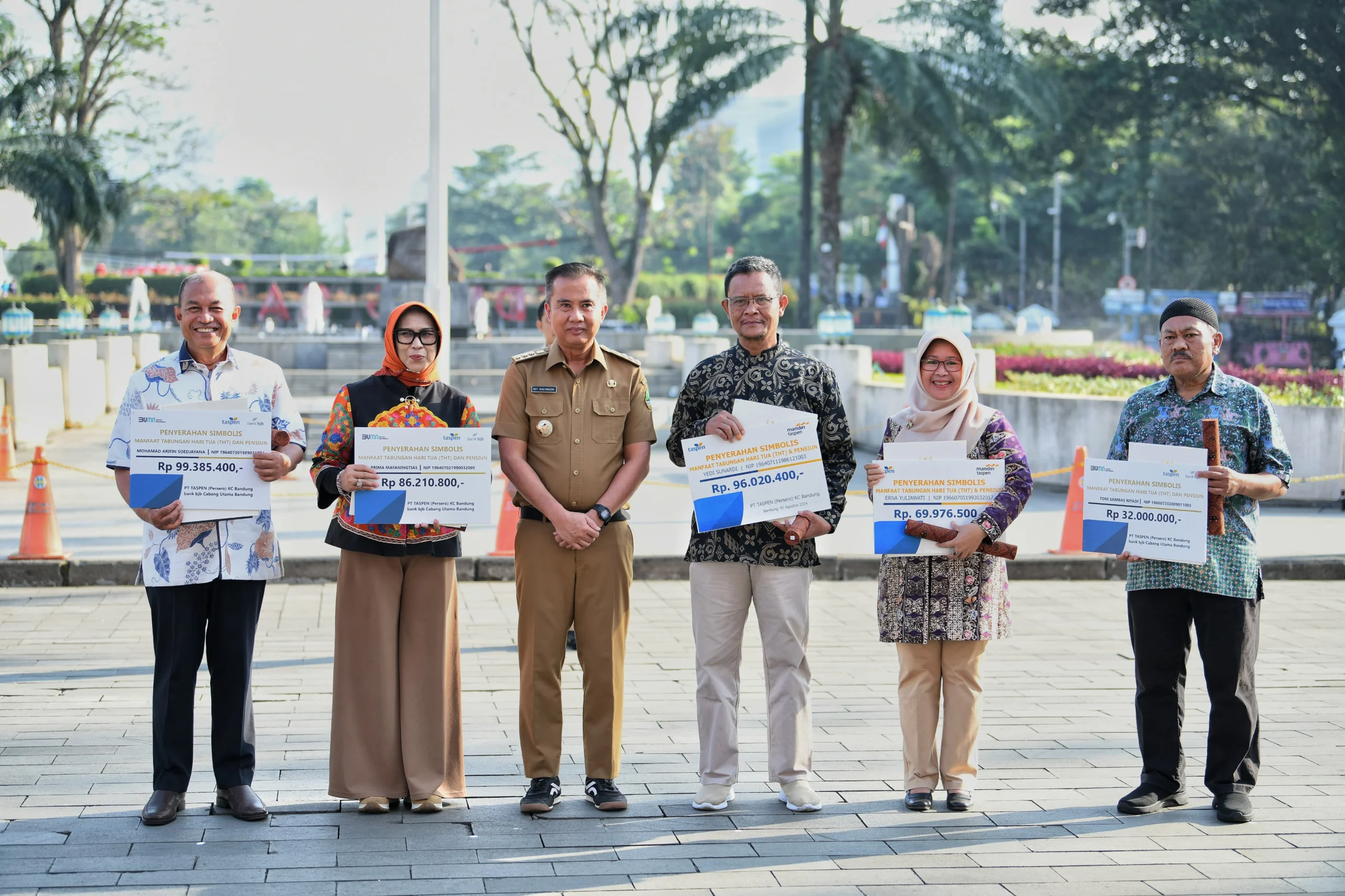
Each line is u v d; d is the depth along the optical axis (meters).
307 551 10.30
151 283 51.72
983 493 5.02
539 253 89.38
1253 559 5.08
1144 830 4.86
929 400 5.27
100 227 36.62
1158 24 36.78
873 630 8.49
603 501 5.10
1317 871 4.44
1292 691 7.02
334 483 4.95
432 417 5.09
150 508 4.78
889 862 4.51
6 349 17.80
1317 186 42.75
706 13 32.69
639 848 4.64
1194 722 6.40
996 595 5.14
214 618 4.93
